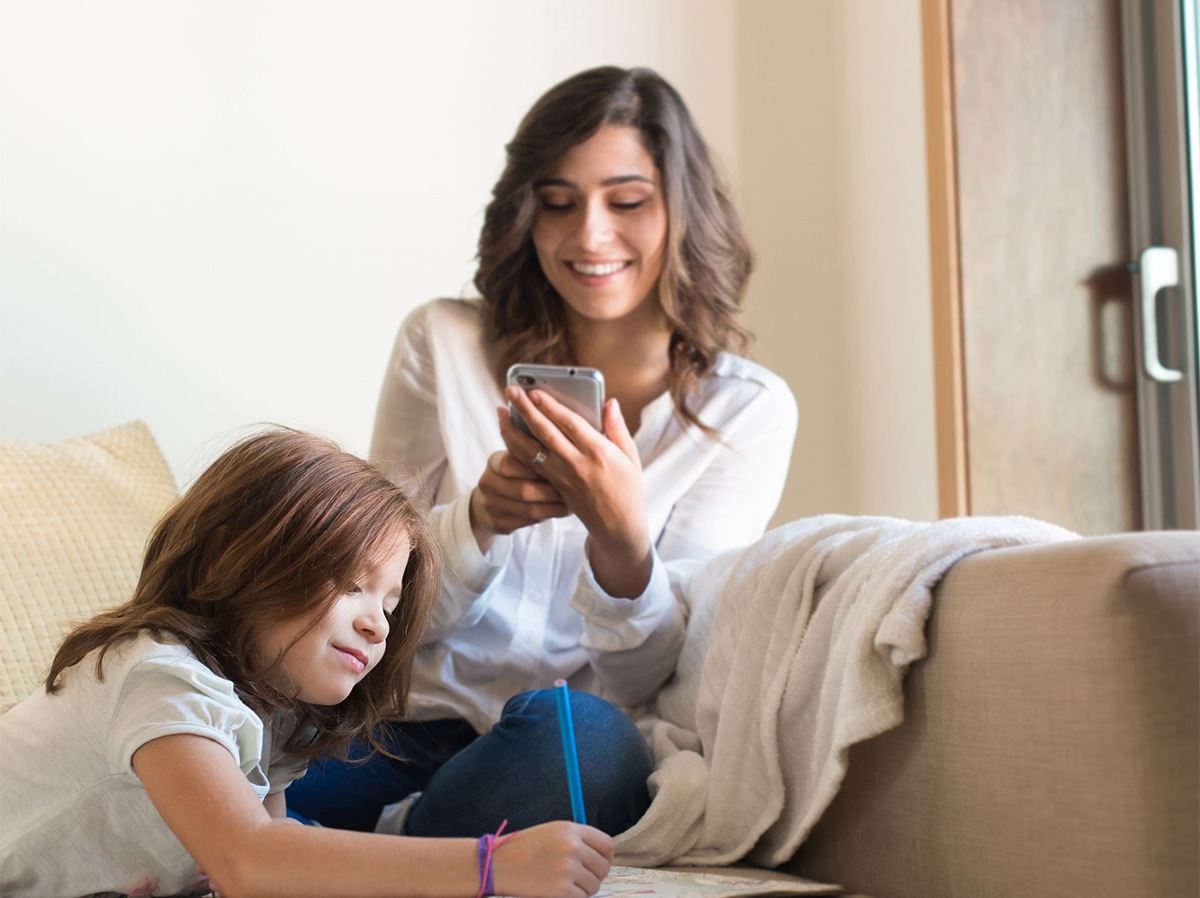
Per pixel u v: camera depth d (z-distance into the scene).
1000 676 0.83
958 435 2.02
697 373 1.58
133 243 1.91
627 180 1.51
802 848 1.05
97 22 1.90
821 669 1.04
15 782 0.87
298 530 0.90
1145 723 0.74
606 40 2.32
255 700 0.91
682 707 1.31
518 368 1.25
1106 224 2.09
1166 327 2.02
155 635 0.87
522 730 1.12
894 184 2.27
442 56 2.17
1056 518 2.05
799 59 2.47
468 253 2.16
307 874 0.75
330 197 2.06
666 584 1.32
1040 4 2.09
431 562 1.04
